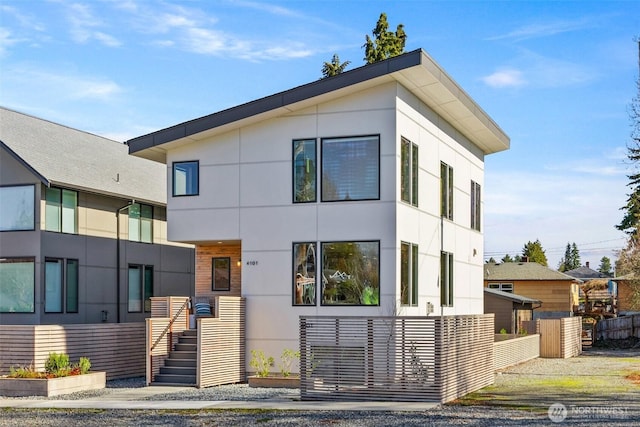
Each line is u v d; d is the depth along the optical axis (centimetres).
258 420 1463
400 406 1622
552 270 5269
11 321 2575
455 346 1777
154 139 2347
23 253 2569
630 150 3466
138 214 3080
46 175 2538
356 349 1741
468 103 2466
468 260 2920
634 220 5181
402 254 2162
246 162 2284
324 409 1591
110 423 1465
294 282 2203
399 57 2047
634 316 4016
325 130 2197
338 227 2164
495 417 1449
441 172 2589
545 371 2534
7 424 1478
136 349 2375
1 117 2819
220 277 2505
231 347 2170
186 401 1758
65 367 2033
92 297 2791
